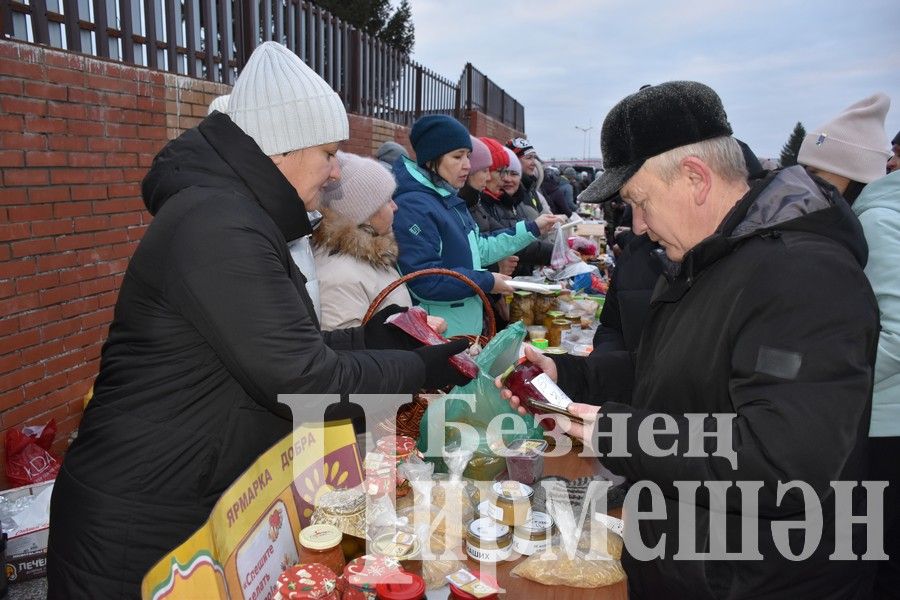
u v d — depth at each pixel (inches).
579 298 144.8
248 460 48.5
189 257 43.1
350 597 42.2
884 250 62.4
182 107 160.1
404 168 116.0
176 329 45.4
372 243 85.2
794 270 39.4
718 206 45.9
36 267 120.8
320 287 82.7
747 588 43.4
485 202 185.8
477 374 62.4
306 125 50.9
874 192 67.1
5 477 115.0
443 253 115.6
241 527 41.0
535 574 50.3
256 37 211.3
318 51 274.5
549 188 348.8
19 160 115.7
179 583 34.7
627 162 47.1
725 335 42.2
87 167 131.4
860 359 37.7
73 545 46.6
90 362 136.3
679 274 47.2
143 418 46.2
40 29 124.6
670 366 46.3
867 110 78.9
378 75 352.2
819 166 81.0
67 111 125.7
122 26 145.6
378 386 49.8
